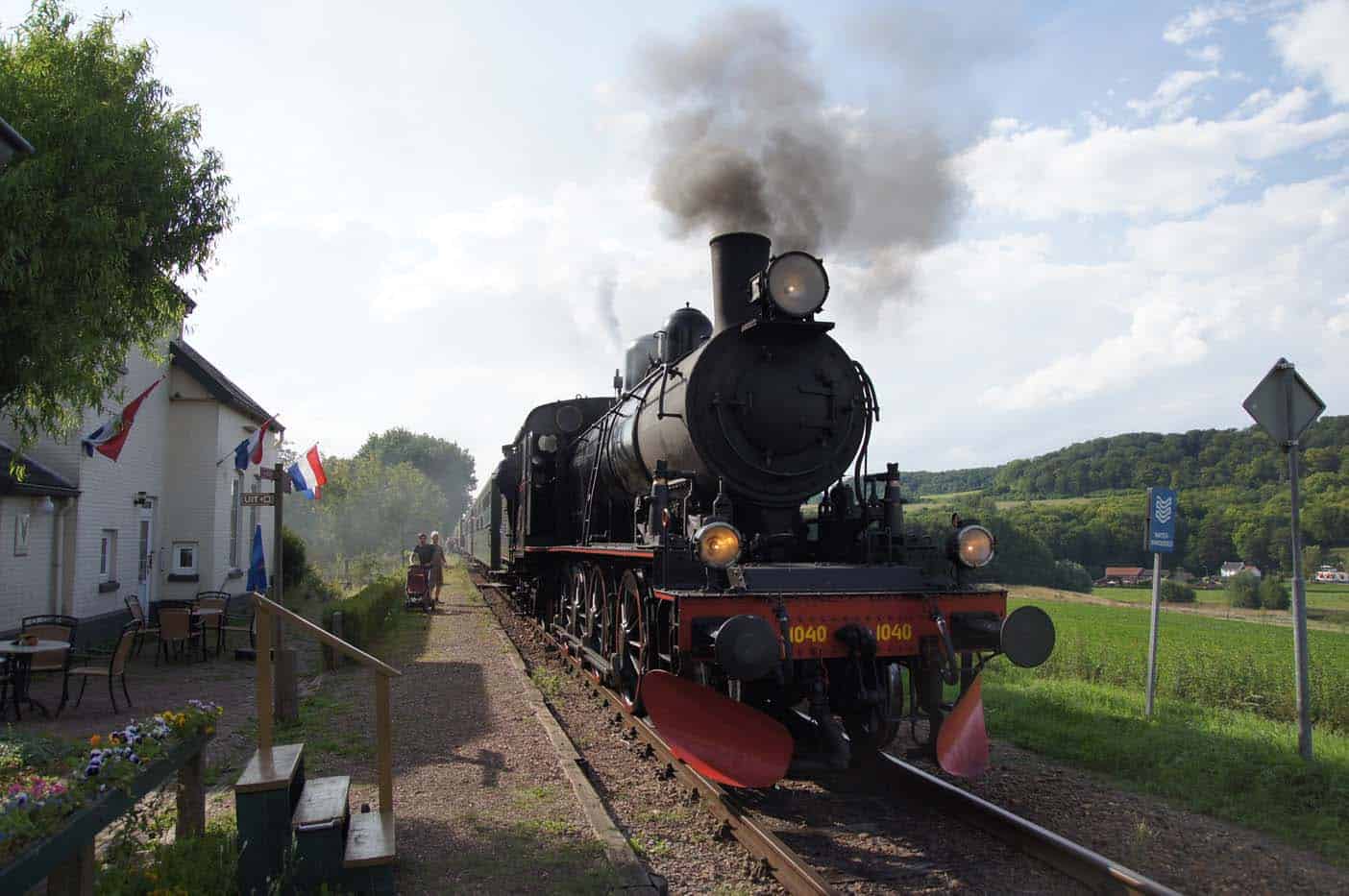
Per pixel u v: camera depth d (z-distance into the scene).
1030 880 4.66
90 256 7.61
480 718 8.11
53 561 12.21
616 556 8.13
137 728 4.14
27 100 7.68
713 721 5.87
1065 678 10.80
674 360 9.32
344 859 4.07
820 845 5.19
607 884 4.36
